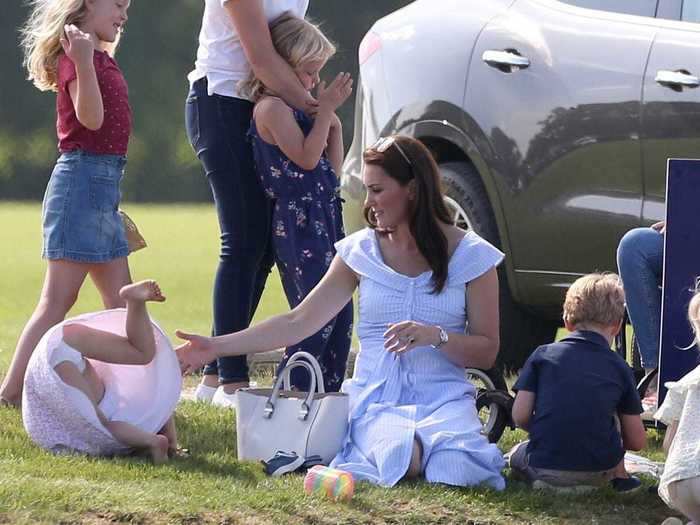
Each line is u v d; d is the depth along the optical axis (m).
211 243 72.12
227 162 21.25
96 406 16.95
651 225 20.73
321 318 17.66
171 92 130.25
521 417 17.12
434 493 15.98
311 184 20.73
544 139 22.06
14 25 128.88
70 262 20.16
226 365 21.30
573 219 21.77
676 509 15.62
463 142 23.14
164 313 39.53
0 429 18.20
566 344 17.09
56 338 17.00
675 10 21.25
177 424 19.41
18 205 116.56
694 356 17.59
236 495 15.07
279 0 21.22
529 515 15.69
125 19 20.69
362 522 14.84
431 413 16.95
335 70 120.44
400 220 17.33
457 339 16.88
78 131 20.16
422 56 23.97
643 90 20.84
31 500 14.09
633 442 17.20
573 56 21.95
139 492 14.77
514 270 22.88
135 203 127.00
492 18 23.48
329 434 16.77
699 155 20.17
